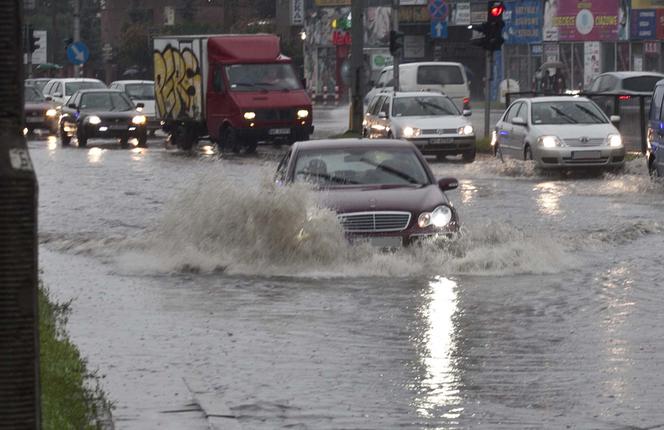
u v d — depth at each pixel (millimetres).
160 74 107375
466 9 182875
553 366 24156
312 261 37438
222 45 99938
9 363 11109
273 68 99812
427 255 37531
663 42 159250
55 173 78000
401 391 22062
